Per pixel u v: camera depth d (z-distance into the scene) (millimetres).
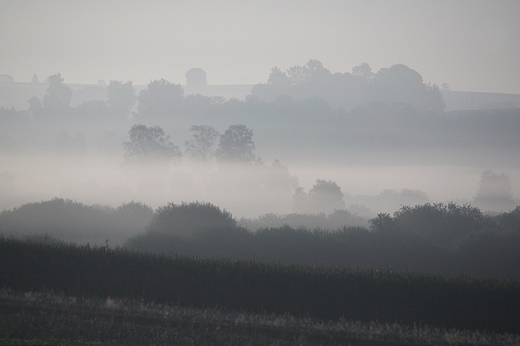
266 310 80312
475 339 67125
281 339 62500
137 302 76188
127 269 84750
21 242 90562
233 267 84938
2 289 78875
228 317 71062
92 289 83438
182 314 70500
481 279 86125
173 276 83562
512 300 78375
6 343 55156
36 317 65125
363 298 80312
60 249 88062
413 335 67438
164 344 56625
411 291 79938
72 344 55625
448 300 79062
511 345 65188
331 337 64875
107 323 63031
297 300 81000
